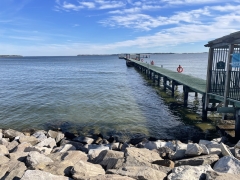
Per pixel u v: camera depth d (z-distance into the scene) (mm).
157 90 19906
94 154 5125
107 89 20172
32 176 3566
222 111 7797
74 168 3924
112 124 10266
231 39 7590
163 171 4047
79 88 20797
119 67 57094
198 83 13578
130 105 13867
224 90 8883
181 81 14555
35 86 22344
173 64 62938
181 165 4414
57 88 20828
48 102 14680
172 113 12102
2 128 9992
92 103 14344
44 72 42562
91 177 3594
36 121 10898
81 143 7453
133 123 10375
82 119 11062
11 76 34125
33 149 5852
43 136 8320
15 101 15023
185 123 10359
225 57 9078
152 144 6605
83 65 71125
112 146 6801
